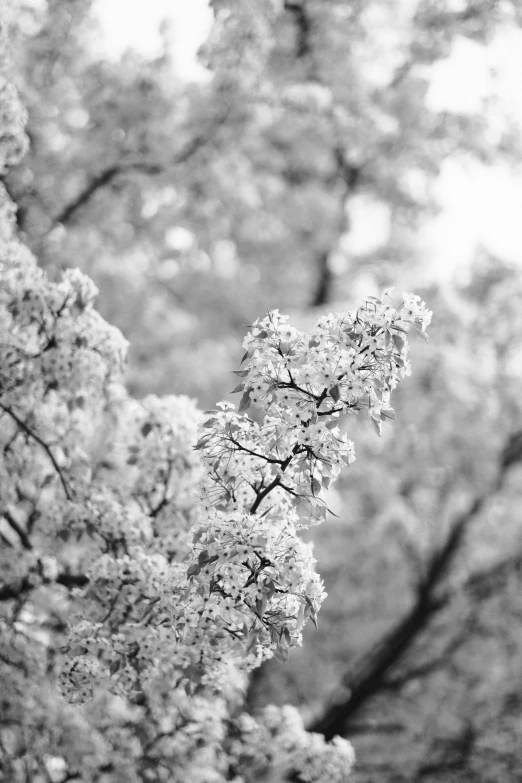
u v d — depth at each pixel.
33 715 6.96
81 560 6.96
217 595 4.63
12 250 6.57
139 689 6.39
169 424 6.75
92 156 12.80
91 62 12.83
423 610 14.61
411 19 17.42
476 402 13.63
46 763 7.52
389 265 20.16
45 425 6.79
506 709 13.91
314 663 14.93
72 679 5.47
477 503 14.77
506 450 14.48
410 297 4.36
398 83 18.03
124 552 6.25
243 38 12.83
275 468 4.72
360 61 17.78
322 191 18.48
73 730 7.04
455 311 14.46
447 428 13.71
